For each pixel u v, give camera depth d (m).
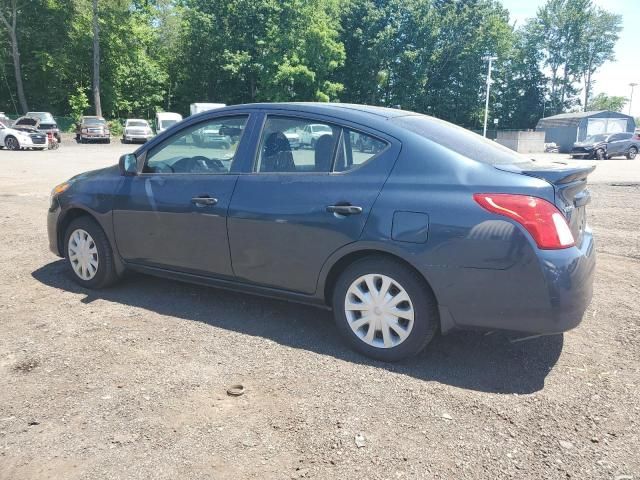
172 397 2.96
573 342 3.82
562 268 3.00
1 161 20.36
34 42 47.19
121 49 50.47
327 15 53.25
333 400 2.96
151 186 4.33
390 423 2.74
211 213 3.97
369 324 3.47
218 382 3.13
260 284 3.91
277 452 2.49
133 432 2.63
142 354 3.49
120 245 4.54
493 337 3.87
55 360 3.38
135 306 4.38
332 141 3.66
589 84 82.25
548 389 3.13
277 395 3.00
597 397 3.04
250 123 4.02
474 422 2.77
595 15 76.81
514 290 3.04
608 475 2.37
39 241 6.62
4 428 2.65
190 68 54.75
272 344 3.70
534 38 75.69
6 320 4.03
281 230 3.68
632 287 5.16
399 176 3.36
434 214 3.18
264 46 51.72
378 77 57.41
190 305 4.43
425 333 3.31
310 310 4.38
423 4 56.81
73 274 4.87
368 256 3.45
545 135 48.47
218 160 4.11
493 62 63.88
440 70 60.81
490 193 3.10
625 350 3.69
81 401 2.90
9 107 50.41
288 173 3.77
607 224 8.43
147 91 53.97
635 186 13.73
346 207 3.43
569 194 3.19
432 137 3.46
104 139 38.44
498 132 46.09
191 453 2.48
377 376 3.25
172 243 4.23
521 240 2.99
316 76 51.22
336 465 2.41
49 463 2.40
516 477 2.35
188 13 53.09
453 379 3.23
